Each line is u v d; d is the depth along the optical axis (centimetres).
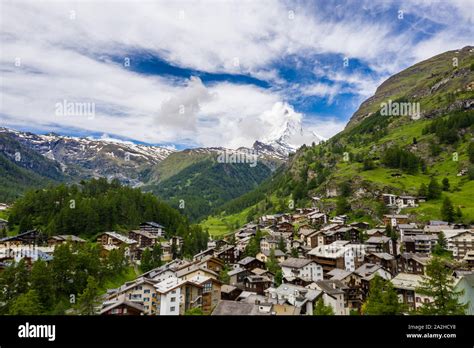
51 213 17800
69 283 9350
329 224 18912
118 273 12419
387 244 13862
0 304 7038
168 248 16425
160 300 8006
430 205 17650
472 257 11106
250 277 10256
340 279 10238
